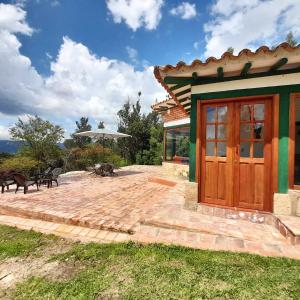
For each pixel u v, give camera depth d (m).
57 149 15.59
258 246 3.46
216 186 4.99
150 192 7.88
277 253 3.22
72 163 16.83
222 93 4.84
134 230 4.25
